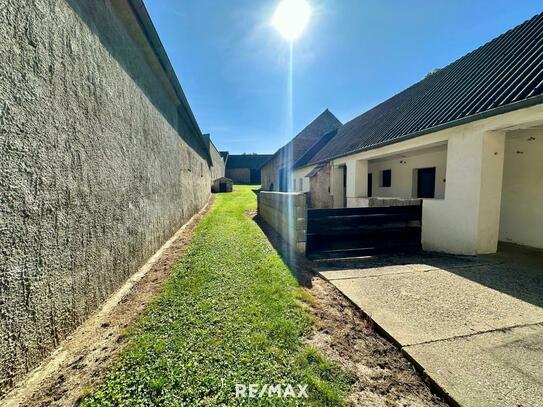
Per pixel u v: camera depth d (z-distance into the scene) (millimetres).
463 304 2758
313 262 4531
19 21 1660
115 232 3076
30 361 1684
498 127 4176
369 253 5234
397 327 2279
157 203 4934
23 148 1673
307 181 15617
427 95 7543
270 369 1740
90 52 2596
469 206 4676
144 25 3859
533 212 5242
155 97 5051
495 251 4762
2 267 1498
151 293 3008
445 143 5562
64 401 1466
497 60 5645
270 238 5871
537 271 3844
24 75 1693
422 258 4770
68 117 2178
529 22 5879
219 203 14109
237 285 3164
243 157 47812
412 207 5465
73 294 2189
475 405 1455
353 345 2074
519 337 2131
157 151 5039
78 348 1971
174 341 2020
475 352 1927
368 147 7570
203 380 1616
